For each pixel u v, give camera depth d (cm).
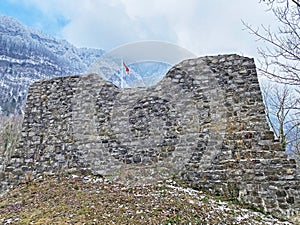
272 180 585
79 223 464
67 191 645
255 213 549
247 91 693
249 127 652
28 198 637
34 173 777
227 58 742
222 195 604
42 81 920
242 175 607
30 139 838
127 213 493
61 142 800
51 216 511
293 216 542
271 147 616
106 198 575
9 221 511
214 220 480
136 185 659
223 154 641
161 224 448
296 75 397
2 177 789
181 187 633
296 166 585
